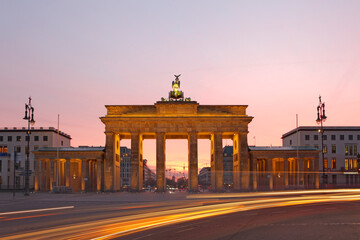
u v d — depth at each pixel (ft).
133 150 351.87
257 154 364.17
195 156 351.25
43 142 472.85
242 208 137.08
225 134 380.17
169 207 142.51
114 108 361.71
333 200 174.40
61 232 81.05
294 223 94.84
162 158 350.84
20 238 73.92
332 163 447.83
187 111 357.20
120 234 78.18
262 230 83.61
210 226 90.38
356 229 84.43
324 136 451.53
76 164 402.11
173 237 74.64
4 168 456.86
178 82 368.48
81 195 288.10
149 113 360.69
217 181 346.13
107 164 351.05
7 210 142.10
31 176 462.19
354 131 451.12
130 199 214.69
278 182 375.66
